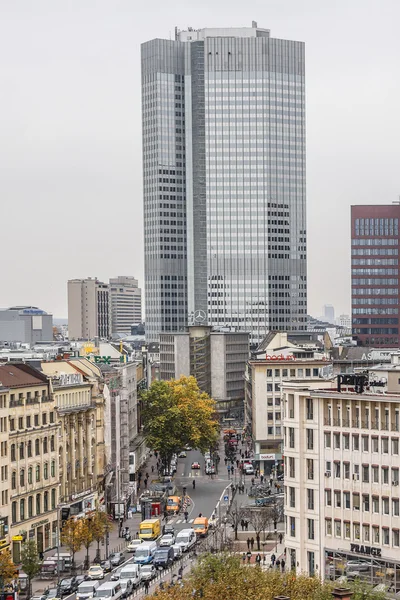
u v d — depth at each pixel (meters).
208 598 170.38
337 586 168.12
